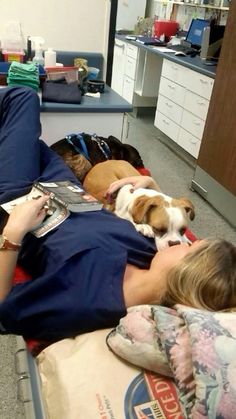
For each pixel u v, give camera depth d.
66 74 2.58
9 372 1.55
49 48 2.76
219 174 2.96
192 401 0.71
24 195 1.58
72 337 1.08
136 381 0.88
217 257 0.95
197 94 3.57
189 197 3.25
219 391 0.66
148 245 1.31
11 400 1.45
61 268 1.10
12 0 2.63
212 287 0.91
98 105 2.47
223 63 2.82
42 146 1.97
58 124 2.48
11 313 1.09
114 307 1.04
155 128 4.91
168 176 3.60
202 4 4.54
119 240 1.25
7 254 1.16
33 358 1.14
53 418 0.86
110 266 1.12
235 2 2.64
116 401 0.83
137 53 4.90
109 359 0.93
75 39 2.88
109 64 3.01
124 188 1.99
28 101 1.91
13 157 1.75
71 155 2.35
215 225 2.86
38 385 1.04
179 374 0.77
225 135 2.84
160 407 0.82
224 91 2.82
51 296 1.10
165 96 4.27
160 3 5.73
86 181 2.25
